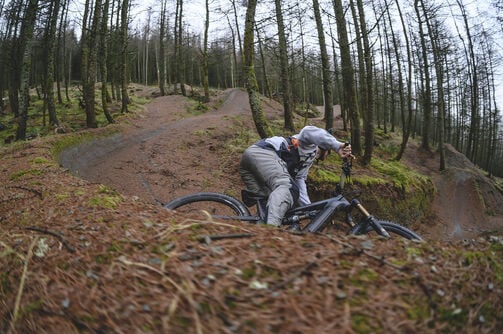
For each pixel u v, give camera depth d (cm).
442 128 2023
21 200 315
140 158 1027
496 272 152
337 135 1756
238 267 143
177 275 140
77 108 1941
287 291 128
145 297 133
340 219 319
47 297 150
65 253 173
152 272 145
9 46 2091
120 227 193
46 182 397
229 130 1417
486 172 2934
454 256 156
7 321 161
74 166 879
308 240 170
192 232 178
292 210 295
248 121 1753
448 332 123
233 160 1037
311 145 320
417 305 126
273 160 305
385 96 2588
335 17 1214
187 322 121
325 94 1463
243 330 115
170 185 844
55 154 855
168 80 5419
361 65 1465
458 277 143
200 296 127
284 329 114
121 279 145
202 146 1187
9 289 170
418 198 1297
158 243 167
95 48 1452
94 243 175
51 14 1431
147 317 126
